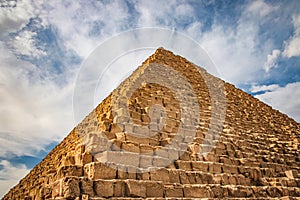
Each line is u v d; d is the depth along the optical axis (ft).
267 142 65.77
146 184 32.58
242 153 51.47
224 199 37.06
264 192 42.01
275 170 51.62
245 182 43.39
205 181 39.24
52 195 29.66
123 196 30.66
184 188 35.17
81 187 28.89
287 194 43.55
